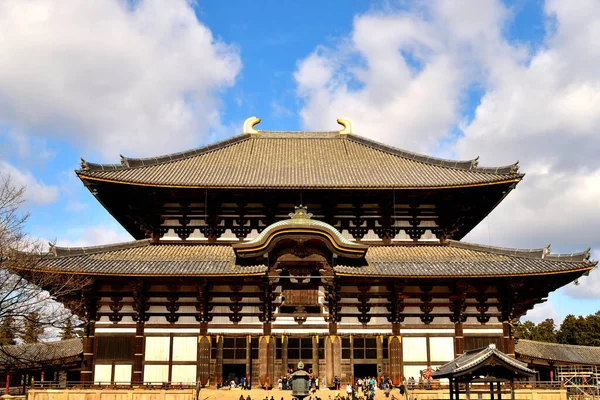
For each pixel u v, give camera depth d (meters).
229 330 48.31
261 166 58.59
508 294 49.34
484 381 31.25
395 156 61.81
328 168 58.25
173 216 53.91
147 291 49.00
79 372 52.25
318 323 48.66
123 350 47.94
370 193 52.84
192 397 42.91
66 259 48.06
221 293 49.19
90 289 47.84
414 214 54.50
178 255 50.66
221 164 58.81
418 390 43.66
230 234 53.62
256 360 47.97
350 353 48.41
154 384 46.84
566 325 105.62
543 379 59.22
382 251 52.38
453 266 49.09
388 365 48.34
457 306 49.25
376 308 49.47
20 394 48.03
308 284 49.31
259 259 48.72
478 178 52.47
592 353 60.38
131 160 56.00
